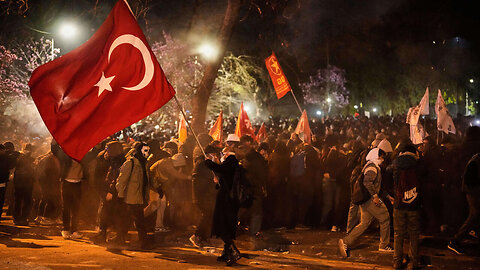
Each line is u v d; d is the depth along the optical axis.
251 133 14.66
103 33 7.21
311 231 10.83
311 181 11.13
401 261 7.82
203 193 9.32
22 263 7.36
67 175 9.99
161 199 10.75
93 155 10.36
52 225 11.75
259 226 9.45
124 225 9.41
